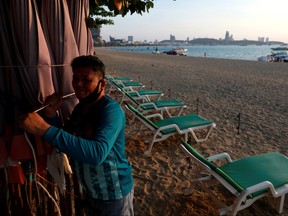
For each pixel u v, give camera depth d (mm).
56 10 1562
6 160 1546
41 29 1520
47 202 2041
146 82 12422
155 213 2795
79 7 1742
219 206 2844
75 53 1701
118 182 1493
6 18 1489
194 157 2672
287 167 2812
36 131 1161
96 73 1362
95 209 1600
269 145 4695
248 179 2559
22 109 1572
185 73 16344
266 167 2793
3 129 1561
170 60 29891
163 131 4242
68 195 2160
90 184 1503
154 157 4086
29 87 1541
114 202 1521
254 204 2918
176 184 3330
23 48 1495
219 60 30969
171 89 10602
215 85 11688
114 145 1418
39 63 1522
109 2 2205
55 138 1149
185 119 4656
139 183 3361
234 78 14133
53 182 2023
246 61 29641
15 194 1818
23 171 1683
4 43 1494
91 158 1173
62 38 1621
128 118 6027
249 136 5137
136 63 23984
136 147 4426
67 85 1697
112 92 9008
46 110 1516
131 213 1681
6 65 1531
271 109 7363
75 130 1452
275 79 13984
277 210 2781
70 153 1153
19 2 1429
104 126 1271
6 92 1569
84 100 1406
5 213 1802
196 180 2895
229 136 5113
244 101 8422
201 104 7949
